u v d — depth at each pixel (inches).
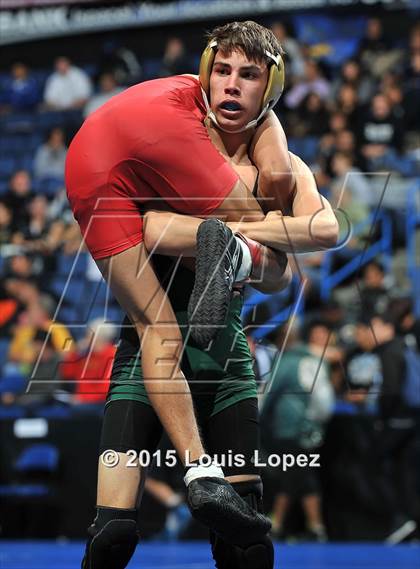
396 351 283.4
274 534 297.7
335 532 297.1
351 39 544.1
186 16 572.4
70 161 114.6
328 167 392.8
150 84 115.7
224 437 116.8
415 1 540.1
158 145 110.3
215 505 104.5
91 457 299.4
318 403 279.4
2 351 359.9
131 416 113.9
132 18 583.8
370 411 290.8
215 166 111.7
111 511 111.3
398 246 366.6
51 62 605.9
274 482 297.6
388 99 444.8
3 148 534.6
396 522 294.5
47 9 599.8
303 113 456.4
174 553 270.5
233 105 113.5
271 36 115.6
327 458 295.4
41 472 301.0
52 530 304.0
